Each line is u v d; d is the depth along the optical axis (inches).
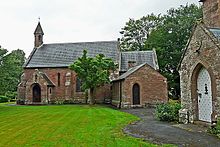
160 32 2090.3
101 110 1138.0
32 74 1820.9
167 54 2009.1
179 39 1995.6
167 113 735.1
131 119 796.6
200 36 606.5
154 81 1408.7
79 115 928.9
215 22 885.2
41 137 514.0
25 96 1811.0
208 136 485.4
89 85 1481.3
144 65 1408.7
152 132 546.9
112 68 1555.1
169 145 416.2
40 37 2074.3
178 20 2111.2
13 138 509.0
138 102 1384.1
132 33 2600.9
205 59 588.1
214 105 554.9
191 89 649.0
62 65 1877.5
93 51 1936.5
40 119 823.1
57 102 1827.0
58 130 597.3
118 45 1936.5
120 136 511.2
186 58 671.8
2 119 833.5
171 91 2020.2
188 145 416.8
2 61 1293.1
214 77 555.8
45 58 1959.9
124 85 1364.4
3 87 1291.8
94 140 474.3
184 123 659.4
